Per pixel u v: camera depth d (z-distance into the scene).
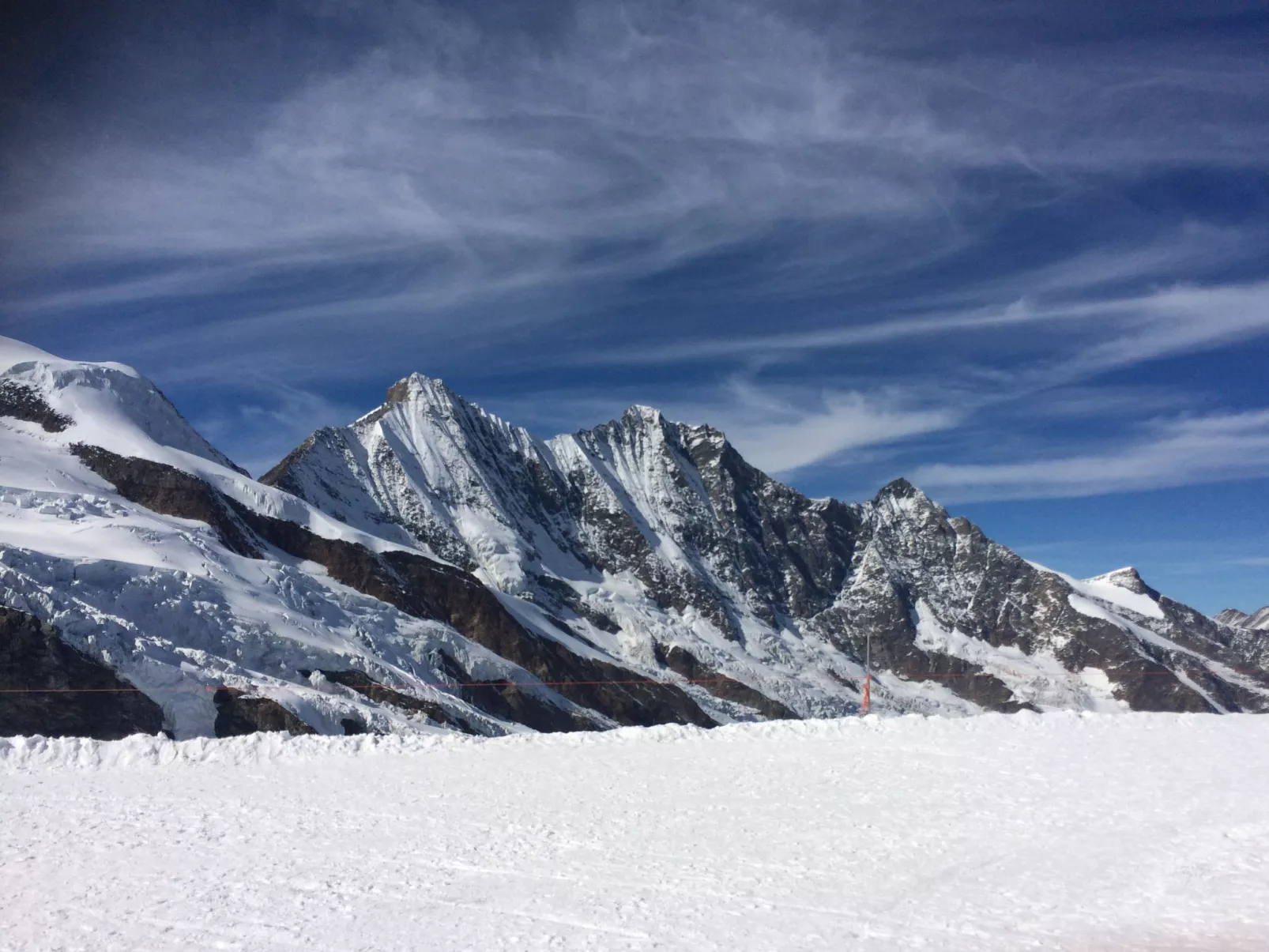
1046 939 10.07
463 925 10.97
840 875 12.30
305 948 10.45
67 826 15.73
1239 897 11.00
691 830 14.62
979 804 15.54
